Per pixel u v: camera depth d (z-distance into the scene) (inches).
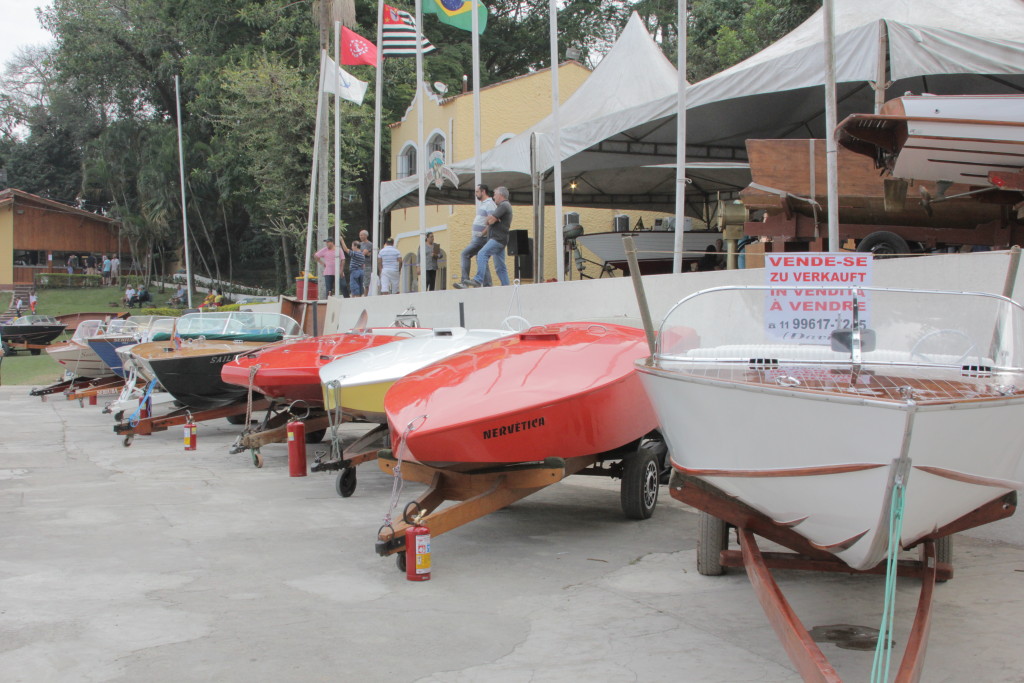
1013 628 175.8
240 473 377.4
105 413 661.3
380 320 657.0
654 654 165.5
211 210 1910.7
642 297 196.9
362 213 1604.3
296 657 164.1
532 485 251.4
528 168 633.6
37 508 298.7
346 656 164.7
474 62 604.7
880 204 356.8
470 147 1106.7
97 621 183.3
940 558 198.8
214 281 1974.7
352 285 818.2
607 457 287.1
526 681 153.0
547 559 237.0
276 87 1330.0
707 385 166.7
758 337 187.3
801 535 177.6
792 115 577.0
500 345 297.9
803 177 368.2
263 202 1454.2
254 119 1354.6
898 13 407.8
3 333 1381.6
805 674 137.3
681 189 414.6
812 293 181.6
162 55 1818.4
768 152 370.9
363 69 1353.3
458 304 543.5
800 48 412.2
